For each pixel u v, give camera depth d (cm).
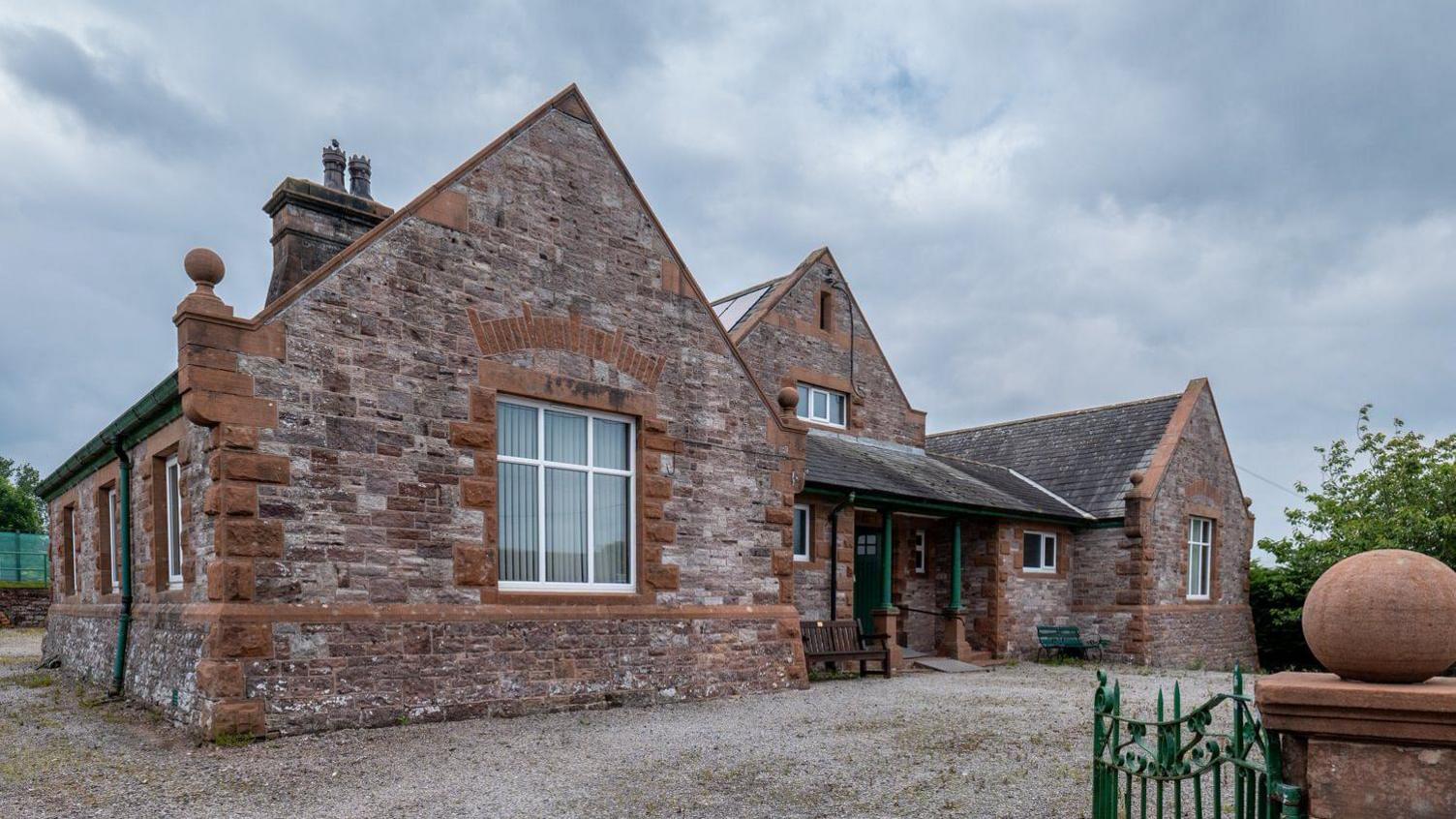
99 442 1230
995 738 848
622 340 1138
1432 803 333
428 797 620
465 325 985
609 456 1134
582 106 1133
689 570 1173
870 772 702
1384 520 2158
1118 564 2081
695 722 941
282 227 1091
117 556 1321
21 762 714
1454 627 337
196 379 798
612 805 602
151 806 591
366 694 861
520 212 1048
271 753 743
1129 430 2366
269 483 829
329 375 877
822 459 1614
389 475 908
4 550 3133
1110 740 499
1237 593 2428
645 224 1184
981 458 2659
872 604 1844
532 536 1043
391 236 936
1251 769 380
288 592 829
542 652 999
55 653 1573
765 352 1788
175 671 880
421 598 919
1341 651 349
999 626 1903
